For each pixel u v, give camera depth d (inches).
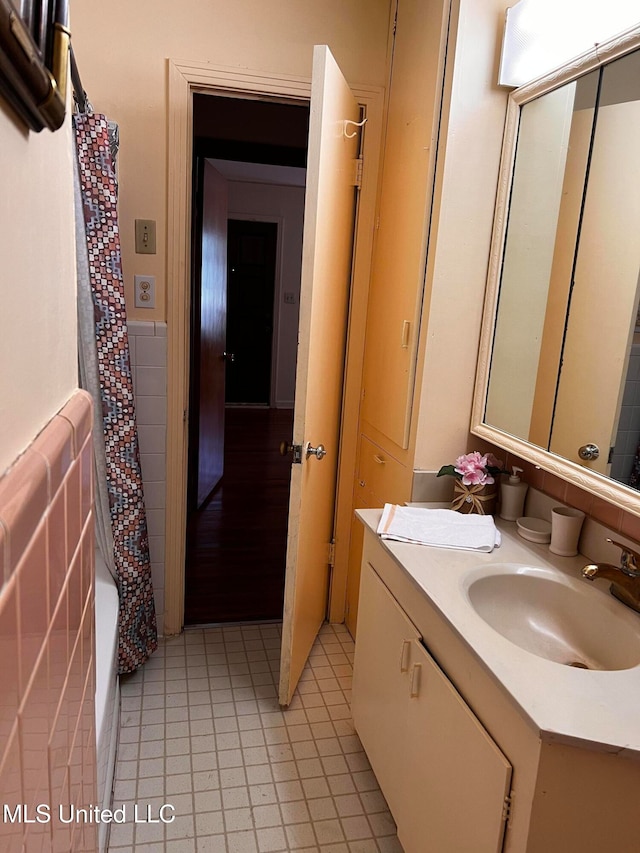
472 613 51.2
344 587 107.3
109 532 81.6
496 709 45.1
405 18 83.6
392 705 65.5
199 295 140.1
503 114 71.6
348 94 82.7
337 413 98.8
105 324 76.5
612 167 58.4
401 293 82.7
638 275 55.1
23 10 21.6
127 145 85.8
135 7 83.0
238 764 74.7
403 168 83.2
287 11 87.1
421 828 56.7
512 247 72.1
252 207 263.9
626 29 55.2
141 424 93.0
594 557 62.3
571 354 63.1
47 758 25.0
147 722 80.7
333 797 70.8
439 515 71.1
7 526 18.0
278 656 96.9
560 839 40.8
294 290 275.4
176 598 99.6
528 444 68.4
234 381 283.9
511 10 67.4
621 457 56.3
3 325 20.1
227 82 86.7
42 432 25.9
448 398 77.2
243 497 165.3
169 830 65.1
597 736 37.9
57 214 29.3
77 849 33.0
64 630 28.3
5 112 20.1
